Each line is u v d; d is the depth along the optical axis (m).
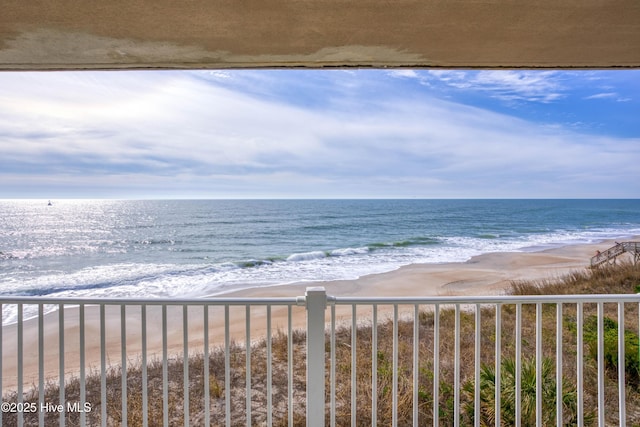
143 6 1.58
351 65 2.22
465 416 3.55
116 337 8.08
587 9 1.63
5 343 7.83
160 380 4.67
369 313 8.78
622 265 15.71
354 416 2.02
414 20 1.72
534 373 3.50
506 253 23.09
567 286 13.64
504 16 1.68
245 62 2.15
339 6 1.60
